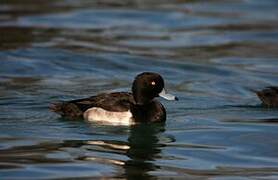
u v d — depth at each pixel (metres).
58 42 23.16
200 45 23.61
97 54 21.89
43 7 28.45
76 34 24.45
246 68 20.92
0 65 20.42
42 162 12.79
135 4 29.64
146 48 22.97
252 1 30.72
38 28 25.05
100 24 26.14
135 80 15.95
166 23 26.70
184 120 16.03
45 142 14.06
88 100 15.99
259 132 15.06
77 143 14.05
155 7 29.11
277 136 14.77
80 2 29.77
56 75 19.75
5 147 13.67
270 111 16.78
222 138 14.67
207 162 13.09
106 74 20.02
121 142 14.26
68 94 17.81
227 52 22.75
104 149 13.70
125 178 12.03
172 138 14.67
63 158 13.05
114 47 22.88
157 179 12.03
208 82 19.47
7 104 16.75
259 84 19.34
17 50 21.92
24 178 11.94
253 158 13.40
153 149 13.81
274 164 13.05
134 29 25.62
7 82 18.83
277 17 27.89
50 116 15.93
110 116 15.62
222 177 12.25
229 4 30.11
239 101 17.72
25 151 13.43
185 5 29.72
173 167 12.74
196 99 17.84
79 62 21.02
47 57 21.31
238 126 15.53
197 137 14.71
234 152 13.77
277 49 23.25
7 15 26.81
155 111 15.78
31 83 18.77
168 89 18.73
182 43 23.81
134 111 15.65
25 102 16.94
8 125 15.20
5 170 12.33
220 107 17.17
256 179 12.19
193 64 21.16
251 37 24.81
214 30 25.77
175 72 20.41
